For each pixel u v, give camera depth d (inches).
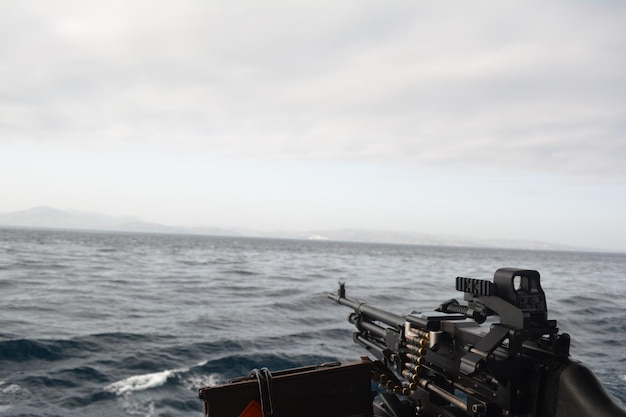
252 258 3196.4
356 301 218.5
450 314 160.9
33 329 644.1
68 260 2171.5
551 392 119.7
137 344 586.6
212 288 1279.5
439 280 1904.5
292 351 585.0
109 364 501.0
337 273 2097.7
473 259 5211.6
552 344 120.7
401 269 2662.4
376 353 196.4
